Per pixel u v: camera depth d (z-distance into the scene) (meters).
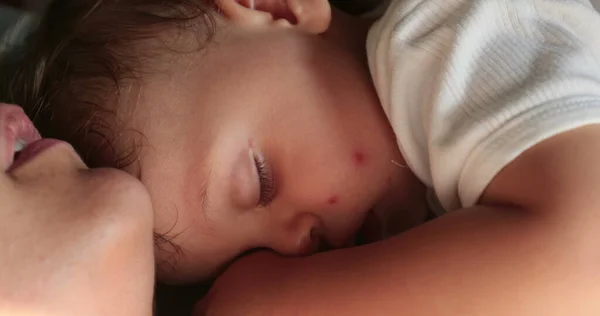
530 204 0.58
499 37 0.68
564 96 0.61
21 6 1.05
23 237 0.47
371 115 0.74
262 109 0.72
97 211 0.50
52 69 0.74
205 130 0.70
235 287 0.68
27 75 0.75
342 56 0.76
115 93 0.71
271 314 0.62
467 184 0.64
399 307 0.56
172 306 0.81
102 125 0.71
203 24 0.74
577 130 0.59
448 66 0.66
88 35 0.75
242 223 0.74
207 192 0.70
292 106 0.72
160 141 0.70
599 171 0.56
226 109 0.71
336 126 0.73
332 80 0.74
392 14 0.72
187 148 0.70
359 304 0.58
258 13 0.75
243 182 0.71
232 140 0.70
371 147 0.74
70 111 0.72
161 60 0.72
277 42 0.74
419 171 0.71
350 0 0.94
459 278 0.55
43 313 0.46
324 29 0.76
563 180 0.56
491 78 0.65
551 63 0.64
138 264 0.53
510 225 0.56
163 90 0.71
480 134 0.62
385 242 0.62
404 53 0.70
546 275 0.53
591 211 0.54
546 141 0.59
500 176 0.61
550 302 0.53
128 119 0.70
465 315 0.54
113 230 0.50
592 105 0.60
